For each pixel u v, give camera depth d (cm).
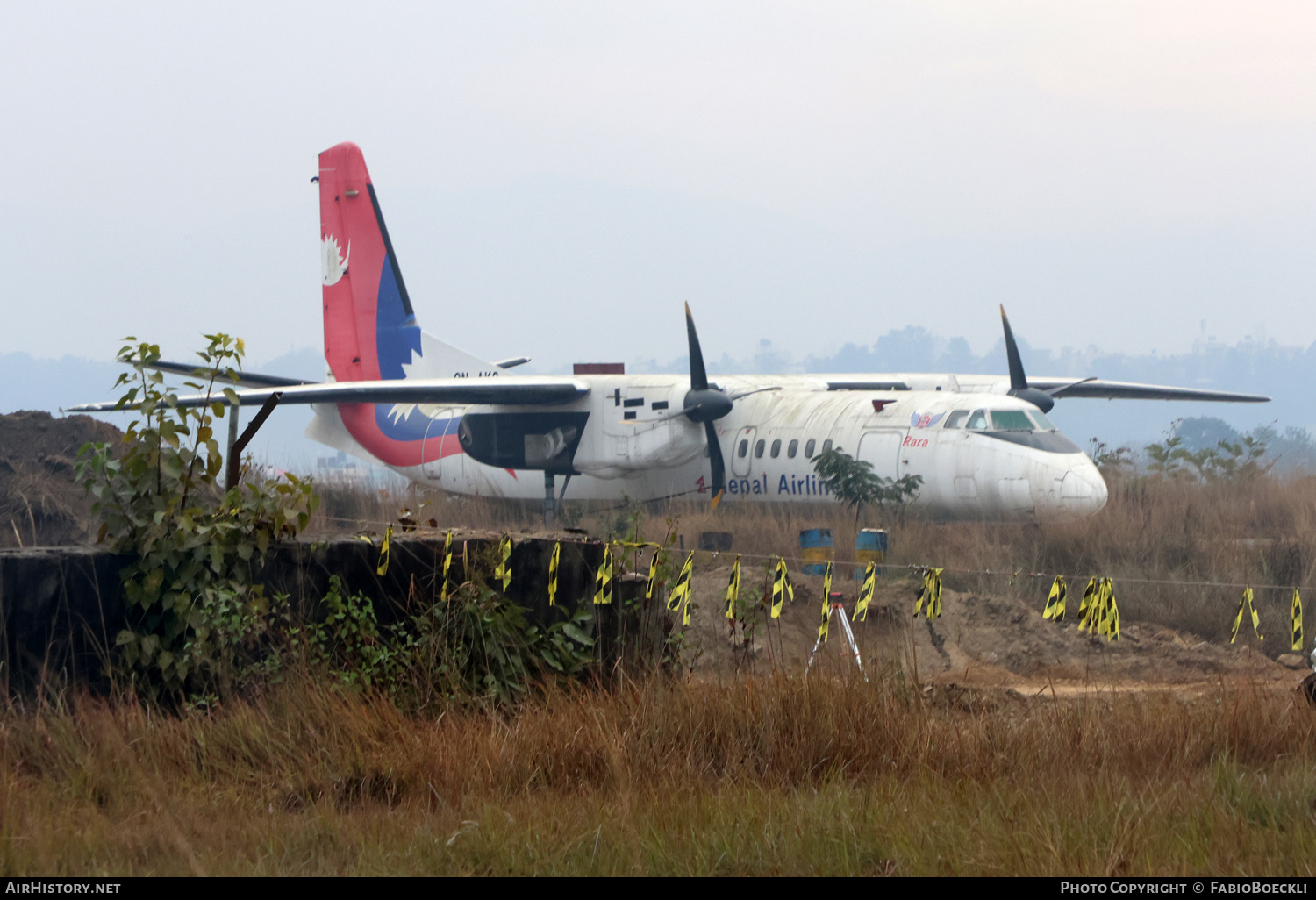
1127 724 2738
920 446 7719
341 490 10006
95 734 2428
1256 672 4209
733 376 9756
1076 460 7244
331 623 2950
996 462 7312
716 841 1944
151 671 2794
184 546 2803
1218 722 2703
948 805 2166
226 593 2800
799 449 8462
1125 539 6294
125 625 2817
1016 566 5988
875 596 4931
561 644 3131
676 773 2409
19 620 2719
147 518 2820
